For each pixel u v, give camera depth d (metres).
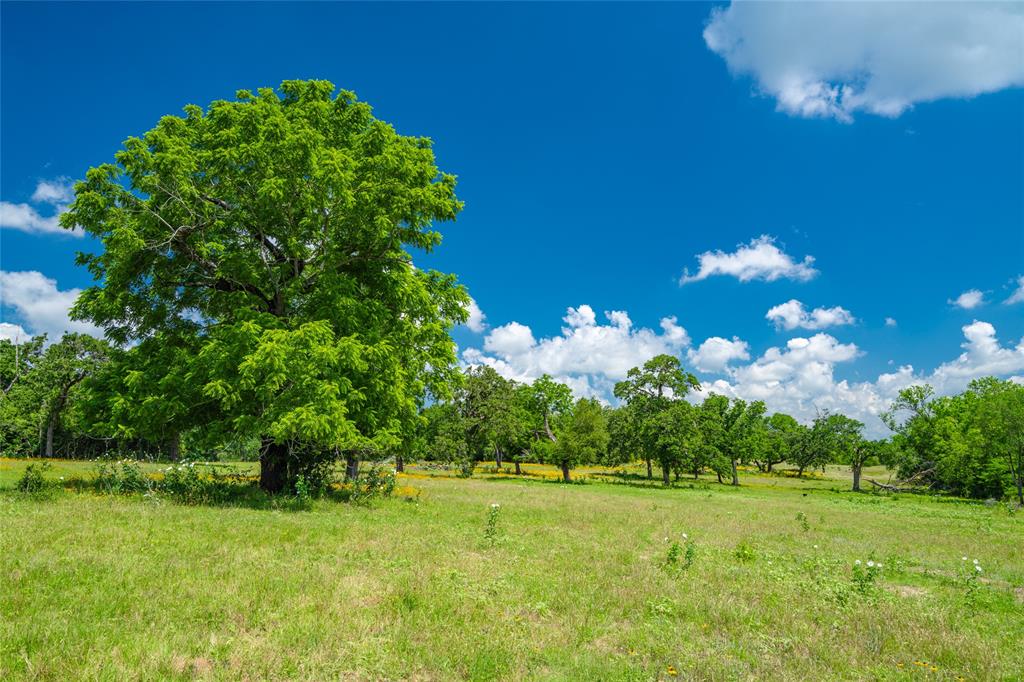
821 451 76.88
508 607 7.50
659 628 7.07
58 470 28.12
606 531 15.79
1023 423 45.59
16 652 5.20
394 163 18.33
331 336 16.53
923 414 64.44
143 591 7.08
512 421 62.53
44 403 52.31
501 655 5.77
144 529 11.16
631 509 24.27
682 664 5.94
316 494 19.86
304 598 7.21
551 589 8.56
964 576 11.52
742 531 17.92
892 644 6.83
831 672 5.94
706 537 15.86
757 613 7.84
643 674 5.70
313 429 15.37
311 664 5.36
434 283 24.48
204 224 18.36
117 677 4.81
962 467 55.22
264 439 19.33
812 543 15.87
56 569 7.84
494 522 13.29
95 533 10.34
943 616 8.08
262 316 17.56
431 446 57.06
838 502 40.97
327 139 19.56
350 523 13.97
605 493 39.03
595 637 6.73
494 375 64.00
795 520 23.23
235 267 18.62
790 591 9.18
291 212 18.30
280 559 9.39
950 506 41.56
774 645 6.66
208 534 11.14
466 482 44.78
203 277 20.05
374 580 8.41
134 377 17.06
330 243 19.08
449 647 5.90
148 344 19.42
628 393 57.59
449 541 12.30
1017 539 19.53
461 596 7.75
